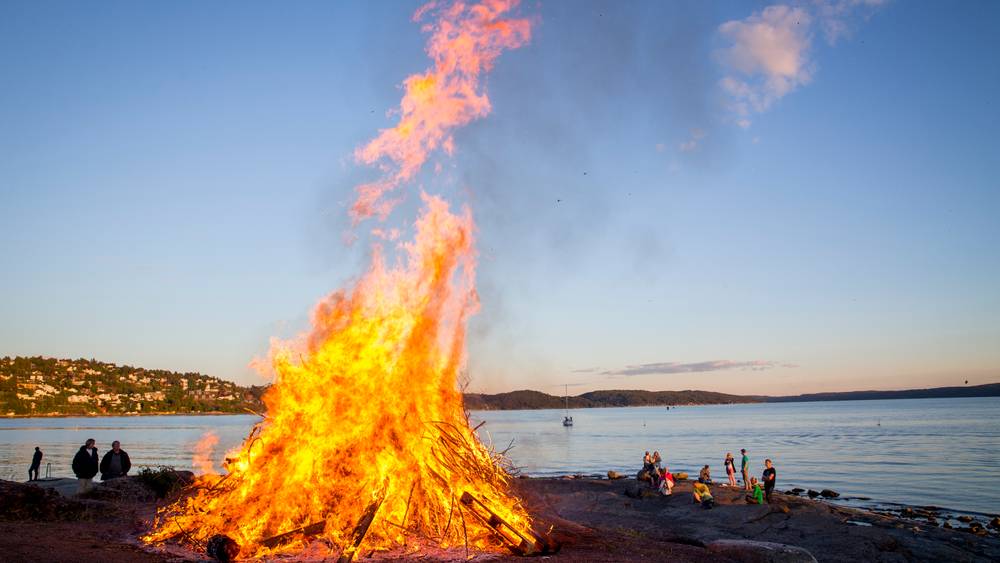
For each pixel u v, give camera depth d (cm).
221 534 986
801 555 1163
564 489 2953
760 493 2392
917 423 12912
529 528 1117
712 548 1230
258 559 984
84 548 945
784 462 5550
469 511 1134
